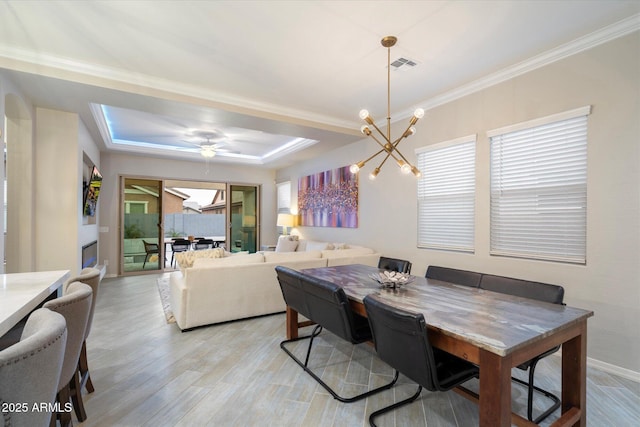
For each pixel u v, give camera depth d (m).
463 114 3.48
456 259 3.58
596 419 1.85
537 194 2.87
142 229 6.51
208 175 7.32
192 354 2.66
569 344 1.69
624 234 2.33
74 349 1.37
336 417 1.85
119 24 2.29
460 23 2.29
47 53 2.71
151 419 1.81
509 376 1.29
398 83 3.33
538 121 2.81
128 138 5.65
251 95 3.66
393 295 2.07
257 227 8.10
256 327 3.33
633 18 2.23
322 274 2.83
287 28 2.34
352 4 2.08
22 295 1.47
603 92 2.42
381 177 4.68
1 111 2.62
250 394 2.08
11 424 0.71
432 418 1.86
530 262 2.90
